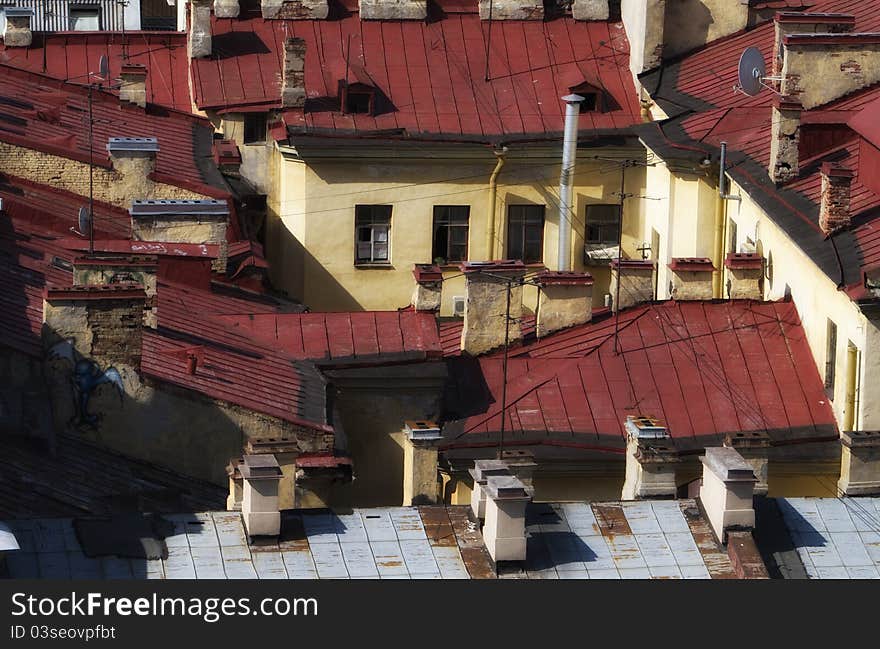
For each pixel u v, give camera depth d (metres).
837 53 112.06
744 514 72.00
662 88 129.62
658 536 72.38
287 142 128.00
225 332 96.69
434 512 72.62
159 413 85.88
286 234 130.12
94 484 82.12
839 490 87.00
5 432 82.75
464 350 98.81
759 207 106.00
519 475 82.38
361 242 130.50
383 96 131.75
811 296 99.00
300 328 99.00
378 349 97.56
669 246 121.31
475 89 133.25
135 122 129.00
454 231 131.25
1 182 112.88
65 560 68.38
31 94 129.88
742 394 96.50
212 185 120.94
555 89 133.62
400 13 136.50
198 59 134.12
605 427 93.81
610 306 107.81
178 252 103.31
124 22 178.62
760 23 132.50
